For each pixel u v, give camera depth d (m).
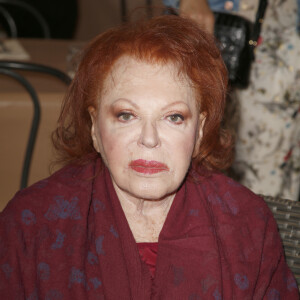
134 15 1.19
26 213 1.03
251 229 1.12
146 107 0.97
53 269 1.00
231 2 1.98
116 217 1.04
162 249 1.06
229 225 1.11
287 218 1.25
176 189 1.02
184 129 1.00
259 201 1.16
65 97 1.12
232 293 1.07
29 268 1.00
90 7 4.38
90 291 1.00
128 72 0.98
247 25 1.93
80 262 1.01
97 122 1.04
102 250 1.02
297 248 1.24
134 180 0.99
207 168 1.19
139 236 1.09
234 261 1.08
